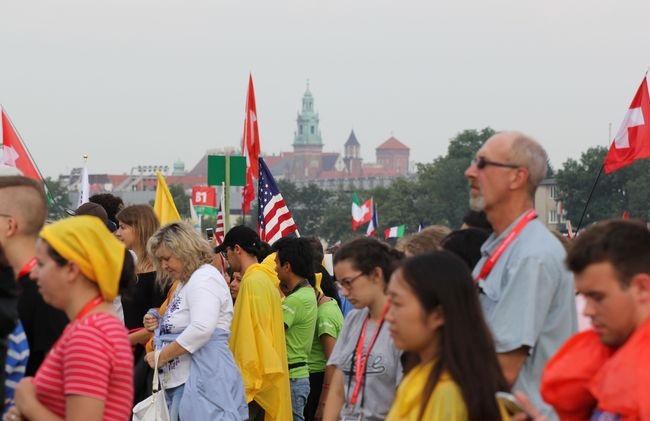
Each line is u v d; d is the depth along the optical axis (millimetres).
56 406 7340
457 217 199750
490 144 7848
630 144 21547
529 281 7469
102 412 7230
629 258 5934
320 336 15156
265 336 13711
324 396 14430
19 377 7941
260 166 21125
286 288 15078
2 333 7539
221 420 12391
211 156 22625
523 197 7844
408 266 6512
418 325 6469
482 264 8031
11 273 7594
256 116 23234
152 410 12195
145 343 13203
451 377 6305
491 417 6254
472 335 6391
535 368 7539
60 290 7449
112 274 7473
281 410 13836
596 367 6168
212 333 12391
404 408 6484
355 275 8930
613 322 5977
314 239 16234
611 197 134625
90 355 7219
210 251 12648
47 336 8609
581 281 6062
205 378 12422
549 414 7457
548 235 7738
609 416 5988
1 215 8500
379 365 8836
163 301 13430
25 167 20500
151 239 12586
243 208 23469
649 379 5715
